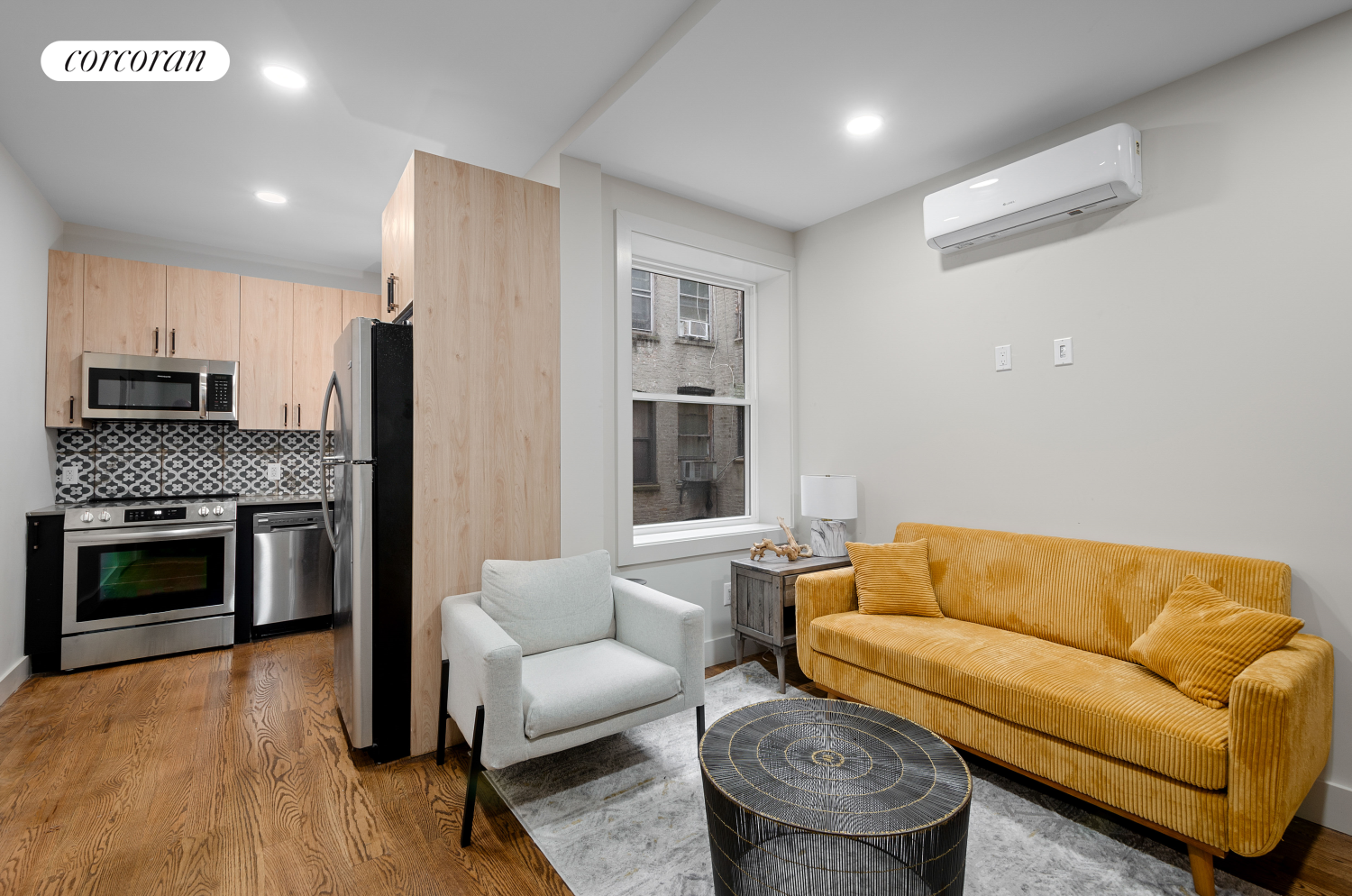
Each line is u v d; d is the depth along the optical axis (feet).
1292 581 6.41
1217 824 4.93
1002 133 8.53
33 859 5.62
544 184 9.54
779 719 5.56
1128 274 7.64
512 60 7.30
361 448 7.47
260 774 7.16
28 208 10.19
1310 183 6.30
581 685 6.47
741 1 5.93
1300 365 6.36
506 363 8.48
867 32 6.42
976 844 5.85
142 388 11.96
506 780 7.06
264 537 12.63
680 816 6.35
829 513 10.30
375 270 15.47
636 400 11.49
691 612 7.16
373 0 6.23
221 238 13.07
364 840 5.94
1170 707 5.55
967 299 9.41
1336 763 6.10
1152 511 7.43
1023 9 6.06
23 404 10.24
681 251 10.94
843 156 9.19
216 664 11.03
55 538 10.65
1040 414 8.52
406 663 7.64
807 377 12.07
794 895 4.15
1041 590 7.82
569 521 9.09
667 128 8.38
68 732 8.23
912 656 7.25
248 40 6.85
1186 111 7.18
